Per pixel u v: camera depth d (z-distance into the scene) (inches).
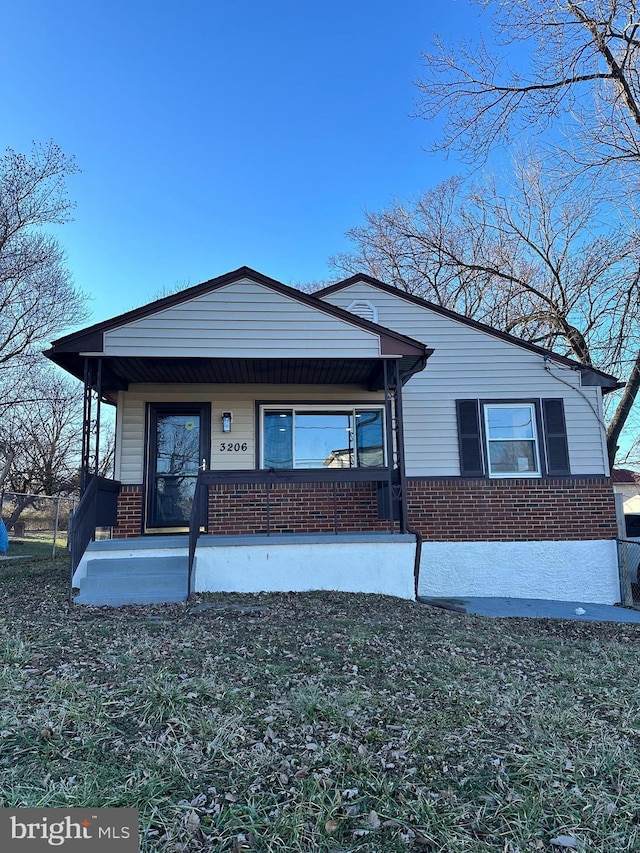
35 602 257.1
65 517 816.3
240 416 363.6
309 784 103.5
